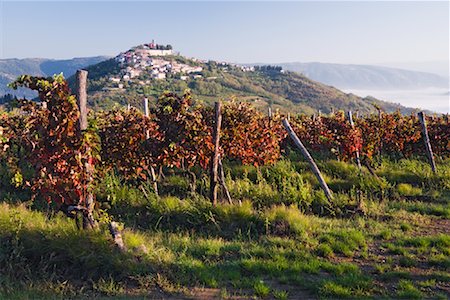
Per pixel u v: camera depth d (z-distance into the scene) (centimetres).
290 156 1606
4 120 1087
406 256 712
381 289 595
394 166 1478
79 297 558
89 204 742
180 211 926
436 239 782
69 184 725
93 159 756
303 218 880
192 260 682
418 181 1288
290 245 763
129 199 1002
